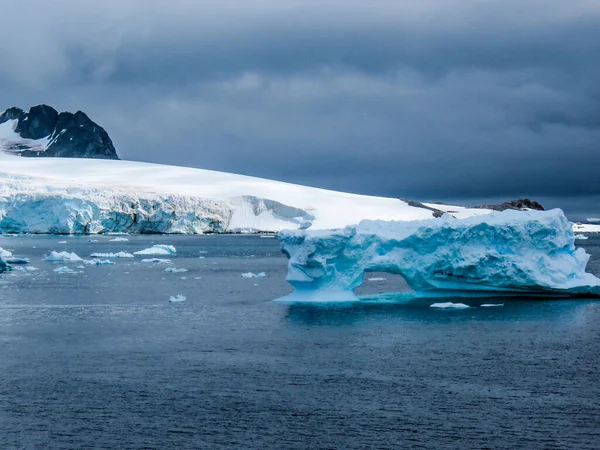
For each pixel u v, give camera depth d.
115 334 52.16
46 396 37.59
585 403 36.75
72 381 40.12
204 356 45.44
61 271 97.38
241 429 33.41
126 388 38.94
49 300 69.25
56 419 34.47
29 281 85.19
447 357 45.00
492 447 31.59
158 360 44.53
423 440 32.25
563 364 43.44
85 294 73.69
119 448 31.38
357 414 35.22
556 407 36.19
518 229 60.78
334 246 61.69
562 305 60.88
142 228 197.25
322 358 44.88
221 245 171.62
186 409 35.81
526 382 40.03
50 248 145.50
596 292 63.34
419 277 63.56
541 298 64.12
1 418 34.59
